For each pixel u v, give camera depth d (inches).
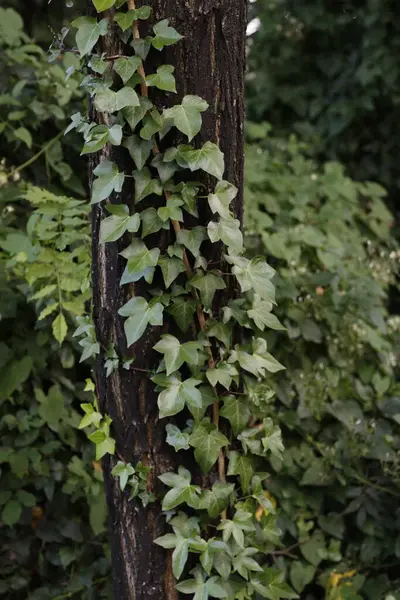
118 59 65.2
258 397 75.0
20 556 107.6
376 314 124.5
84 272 98.9
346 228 138.0
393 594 111.3
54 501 110.3
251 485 76.4
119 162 68.1
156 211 68.0
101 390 74.4
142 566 74.5
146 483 72.6
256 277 71.3
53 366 111.5
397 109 178.4
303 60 188.9
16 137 113.4
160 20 66.0
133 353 71.1
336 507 118.3
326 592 113.1
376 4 174.9
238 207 74.1
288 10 187.3
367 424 119.3
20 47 122.3
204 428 71.4
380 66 173.9
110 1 63.1
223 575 73.3
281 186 138.0
